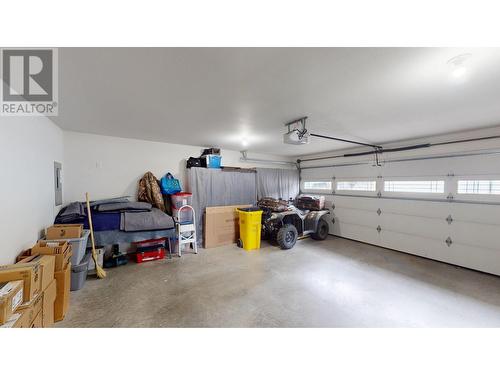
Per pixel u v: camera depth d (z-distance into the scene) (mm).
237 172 5098
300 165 6559
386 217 4422
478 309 2207
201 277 2951
